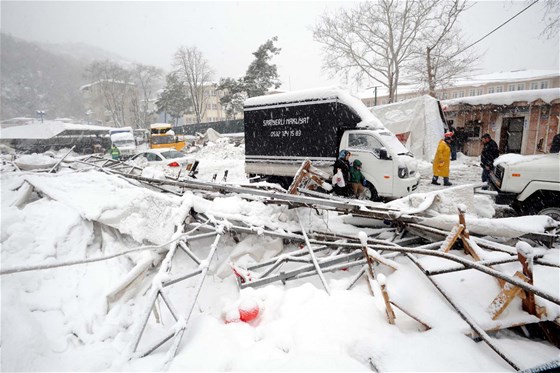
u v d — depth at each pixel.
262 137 10.30
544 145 16.91
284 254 4.83
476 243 4.23
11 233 3.95
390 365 2.78
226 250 5.31
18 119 71.62
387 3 27.12
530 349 2.95
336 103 8.69
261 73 42.44
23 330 2.88
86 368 2.82
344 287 4.14
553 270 3.67
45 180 5.83
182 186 6.66
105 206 4.69
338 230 5.42
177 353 3.11
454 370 2.68
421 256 4.28
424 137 15.87
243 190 5.66
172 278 3.75
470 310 3.26
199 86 58.94
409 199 5.45
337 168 8.44
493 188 7.46
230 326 3.57
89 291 3.79
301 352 2.98
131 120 73.00
